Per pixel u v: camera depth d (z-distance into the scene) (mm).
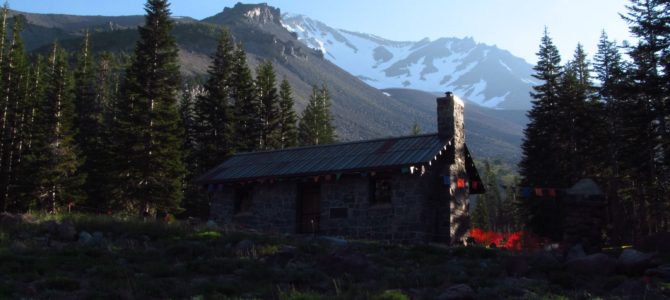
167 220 23109
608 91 38812
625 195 37406
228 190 26219
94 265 14203
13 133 41656
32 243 16469
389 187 22891
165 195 36250
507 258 15562
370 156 23359
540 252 16078
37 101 41406
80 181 37250
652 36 31734
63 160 36906
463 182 23812
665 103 30297
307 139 58125
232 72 49938
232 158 28516
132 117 36719
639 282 12820
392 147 23797
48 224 18359
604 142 38406
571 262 14750
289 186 24562
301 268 14453
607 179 38125
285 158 26328
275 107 50031
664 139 30891
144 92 37656
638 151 32719
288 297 11336
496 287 12727
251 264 14844
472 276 14367
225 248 17109
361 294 11594
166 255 16078
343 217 22984
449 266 15430
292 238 19281
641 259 14078
